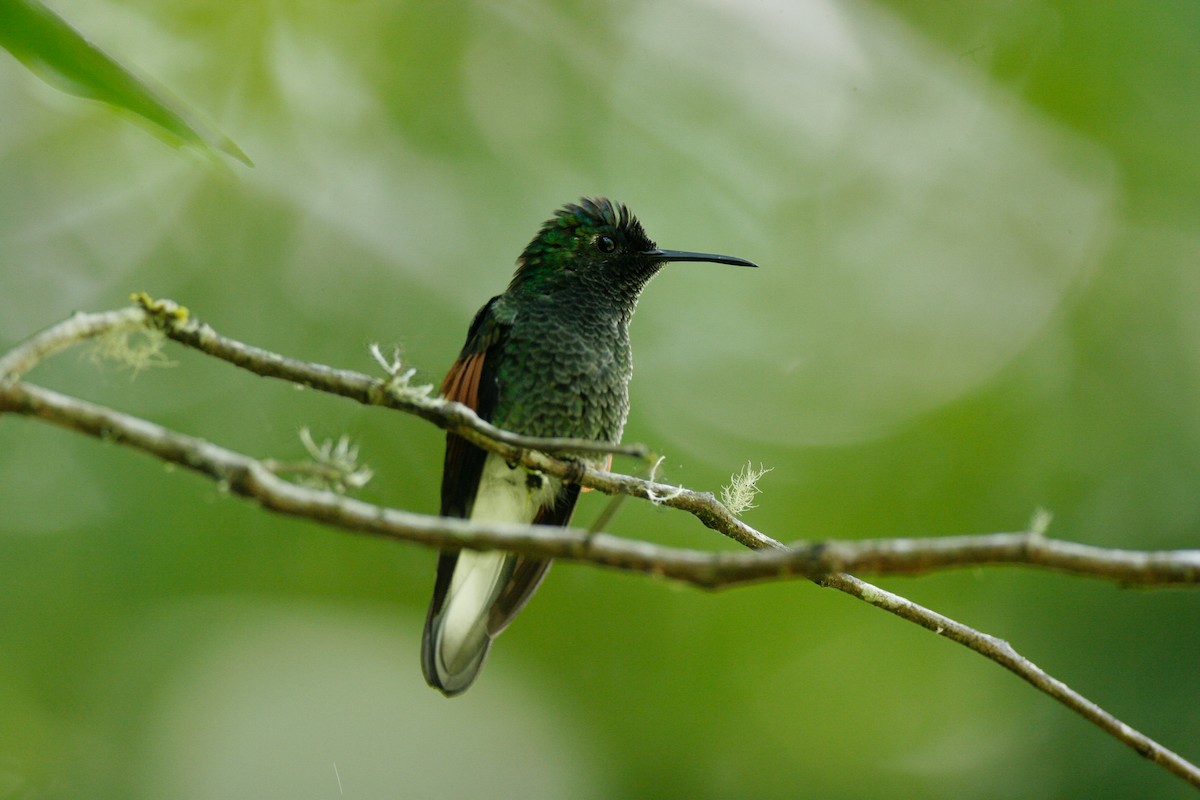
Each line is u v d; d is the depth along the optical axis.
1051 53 12.61
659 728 11.05
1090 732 10.52
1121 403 12.00
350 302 11.08
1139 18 12.27
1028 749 10.66
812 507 11.45
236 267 11.02
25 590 9.64
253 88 11.38
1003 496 11.70
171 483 10.30
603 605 11.29
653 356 11.87
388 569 11.03
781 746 11.05
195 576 10.24
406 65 11.86
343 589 10.87
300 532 10.76
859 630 11.23
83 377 10.17
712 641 11.23
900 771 10.86
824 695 11.11
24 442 9.98
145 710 9.63
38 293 10.48
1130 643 10.66
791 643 11.29
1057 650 10.81
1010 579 11.09
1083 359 12.29
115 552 9.93
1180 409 11.84
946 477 11.75
